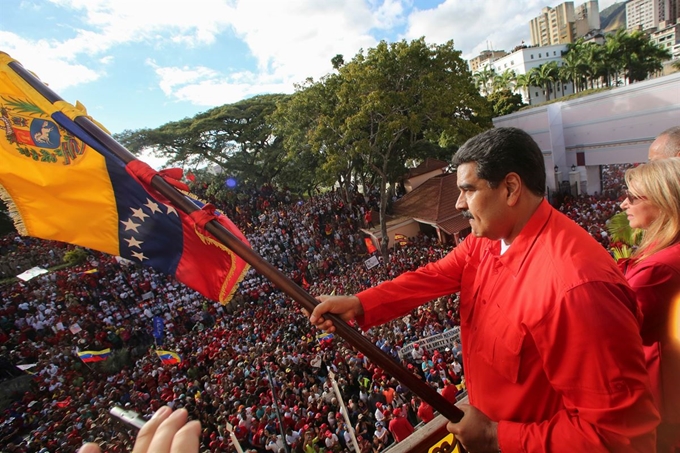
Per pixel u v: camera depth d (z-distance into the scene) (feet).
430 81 75.10
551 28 465.88
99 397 48.73
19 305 72.59
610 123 93.09
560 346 4.29
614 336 3.92
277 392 37.60
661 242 6.81
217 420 36.58
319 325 6.19
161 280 81.56
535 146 5.19
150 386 49.19
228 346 54.60
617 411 3.88
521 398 5.08
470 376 6.11
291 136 91.20
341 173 107.76
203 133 123.95
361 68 76.89
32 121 9.16
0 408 52.85
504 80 236.63
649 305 6.53
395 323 46.80
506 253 5.21
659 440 6.69
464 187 5.31
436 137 82.38
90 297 76.13
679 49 330.34
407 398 32.94
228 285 9.98
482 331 5.54
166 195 6.91
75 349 63.36
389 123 73.82
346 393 35.68
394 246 95.76
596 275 4.18
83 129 7.56
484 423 5.16
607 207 79.92
